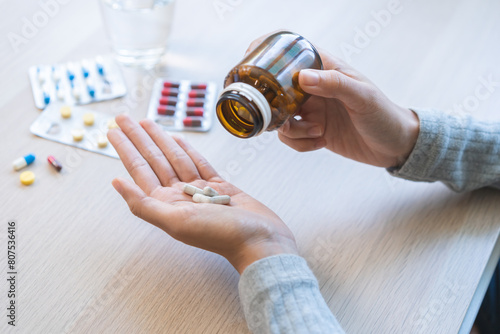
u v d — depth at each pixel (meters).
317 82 0.57
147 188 0.61
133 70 0.75
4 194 0.64
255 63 0.57
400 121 0.62
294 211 0.65
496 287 0.73
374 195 0.66
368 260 0.61
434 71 0.77
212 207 0.57
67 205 0.63
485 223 0.65
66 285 0.58
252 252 0.56
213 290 0.59
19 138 0.68
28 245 0.61
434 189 0.67
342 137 0.68
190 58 0.77
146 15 0.72
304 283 0.55
